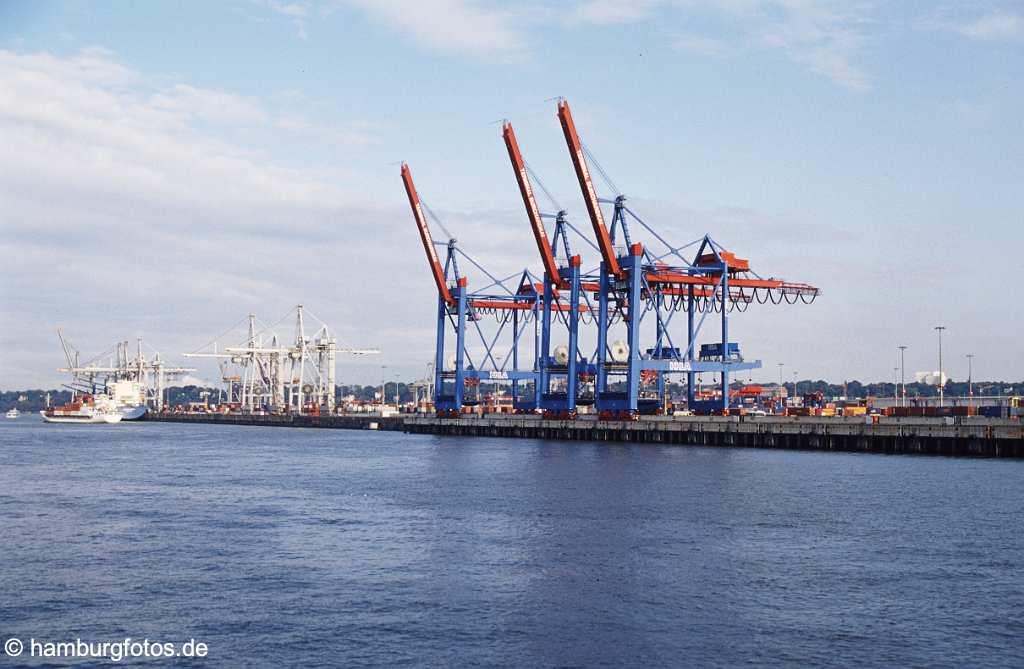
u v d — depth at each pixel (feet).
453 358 561.43
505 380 558.56
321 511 202.59
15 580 136.05
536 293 531.50
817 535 168.76
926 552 153.48
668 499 216.33
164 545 161.79
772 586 131.64
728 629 112.88
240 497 229.45
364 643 107.96
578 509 201.46
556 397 489.26
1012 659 102.63
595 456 349.20
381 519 189.98
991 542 161.68
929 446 336.29
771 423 382.01
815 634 111.04
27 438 577.43
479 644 107.65
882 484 242.17
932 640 108.68
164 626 114.21
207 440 544.62
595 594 127.85
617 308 453.17
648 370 464.65
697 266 437.99
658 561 147.33
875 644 107.45
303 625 114.42
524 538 166.91
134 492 241.35
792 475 266.77
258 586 132.26
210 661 102.68
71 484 262.26
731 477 263.08
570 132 408.46
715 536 167.94
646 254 426.10
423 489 243.81
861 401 609.01
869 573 139.03
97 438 579.07
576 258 468.75
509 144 454.40
